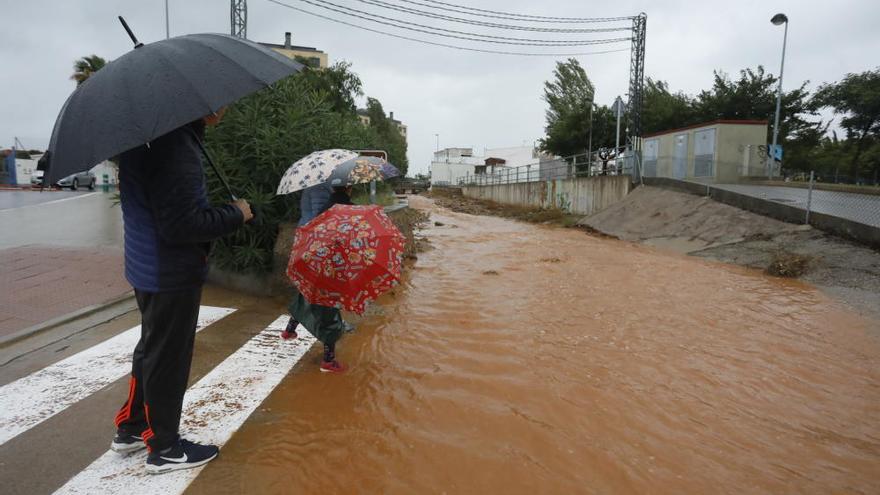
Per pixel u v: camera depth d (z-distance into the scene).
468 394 3.96
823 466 3.10
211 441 3.20
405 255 10.20
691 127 22.61
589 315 6.25
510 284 8.01
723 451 3.23
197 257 2.73
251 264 6.55
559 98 45.69
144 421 2.98
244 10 18.31
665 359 4.80
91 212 13.13
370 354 4.80
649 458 3.12
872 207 12.22
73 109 2.41
